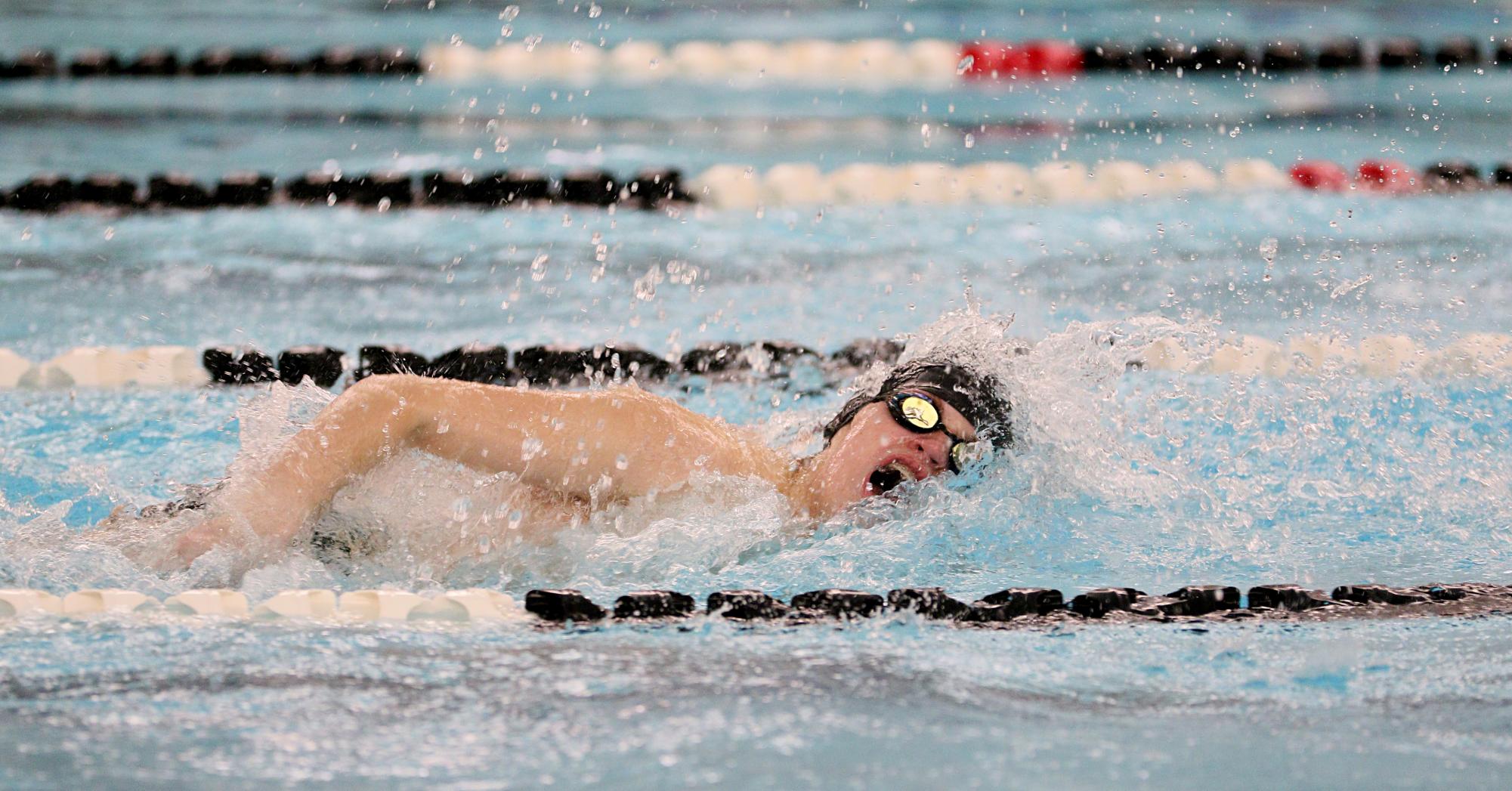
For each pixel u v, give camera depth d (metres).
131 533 8.39
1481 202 23.78
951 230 22.39
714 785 5.32
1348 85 33.91
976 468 9.42
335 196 23.28
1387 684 6.73
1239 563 9.25
